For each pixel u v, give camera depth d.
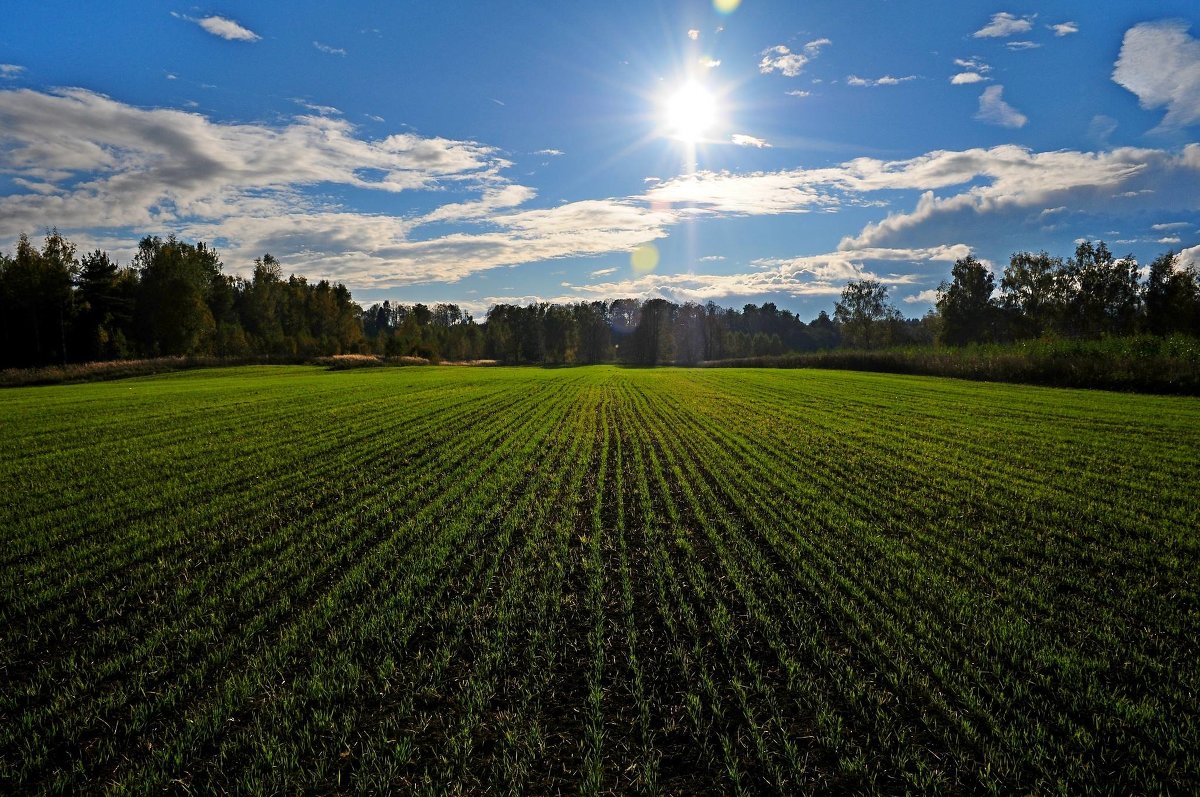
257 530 10.26
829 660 5.94
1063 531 10.05
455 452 17.14
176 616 7.09
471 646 6.34
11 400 30.97
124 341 72.19
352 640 6.41
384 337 103.56
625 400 32.88
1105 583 7.96
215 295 99.12
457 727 5.05
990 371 44.88
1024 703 5.36
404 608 7.19
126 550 9.26
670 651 6.19
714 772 4.59
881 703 5.34
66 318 70.75
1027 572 8.34
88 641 6.50
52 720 5.17
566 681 5.76
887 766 4.64
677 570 8.55
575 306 143.12
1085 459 15.68
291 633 6.54
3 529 10.26
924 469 14.77
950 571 8.38
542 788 4.42
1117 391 34.19
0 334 69.00
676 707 5.34
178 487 13.14
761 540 9.69
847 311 99.88
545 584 7.89
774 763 4.64
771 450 17.48
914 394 33.97
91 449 17.31
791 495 12.38
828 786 4.42
